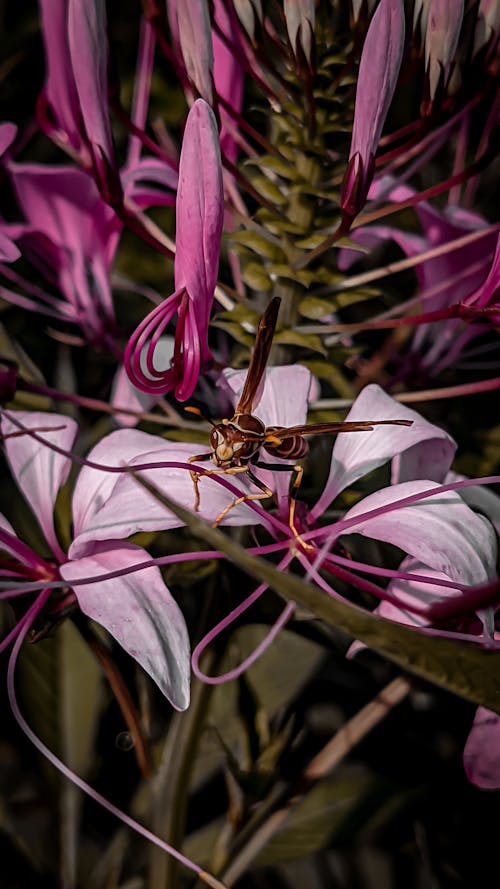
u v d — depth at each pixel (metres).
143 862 0.18
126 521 0.15
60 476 0.16
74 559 0.15
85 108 0.15
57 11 0.16
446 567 0.15
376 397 0.16
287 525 0.16
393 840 0.18
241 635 0.19
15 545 0.16
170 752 0.17
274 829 0.16
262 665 0.19
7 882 0.18
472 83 0.17
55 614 0.15
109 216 0.18
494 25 0.16
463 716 0.18
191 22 0.16
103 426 0.19
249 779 0.16
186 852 0.19
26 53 0.22
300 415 0.16
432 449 0.16
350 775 0.19
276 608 0.16
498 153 0.16
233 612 0.14
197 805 0.20
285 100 0.17
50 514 0.16
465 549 0.15
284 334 0.17
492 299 0.16
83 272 0.19
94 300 0.19
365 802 0.18
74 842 0.18
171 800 0.16
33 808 0.21
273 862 0.18
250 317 0.17
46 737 0.19
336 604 0.12
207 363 0.15
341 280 0.17
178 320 0.15
